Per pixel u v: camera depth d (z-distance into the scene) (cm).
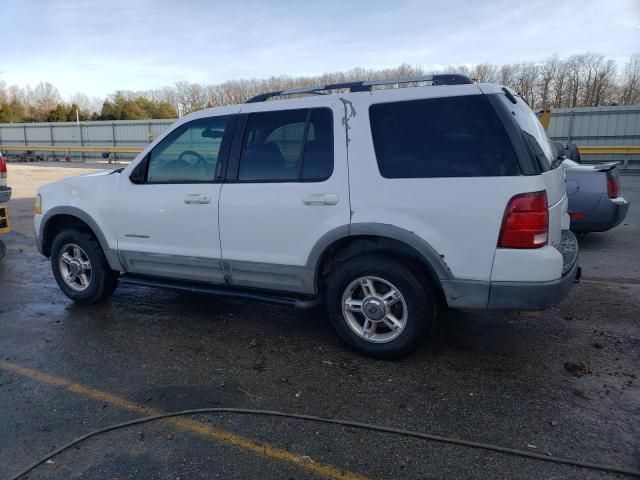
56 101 7869
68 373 358
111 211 461
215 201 405
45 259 716
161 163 440
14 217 1085
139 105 5472
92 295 495
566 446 266
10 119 5762
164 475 249
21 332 435
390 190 344
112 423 294
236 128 404
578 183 698
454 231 329
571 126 2244
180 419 298
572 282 346
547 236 323
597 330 423
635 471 246
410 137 343
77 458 263
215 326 447
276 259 389
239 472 251
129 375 354
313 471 251
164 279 465
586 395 318
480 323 440
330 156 364
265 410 305
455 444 270
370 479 245
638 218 948
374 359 373
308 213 369
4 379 349
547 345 395
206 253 419
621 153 2014
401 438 276
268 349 396
